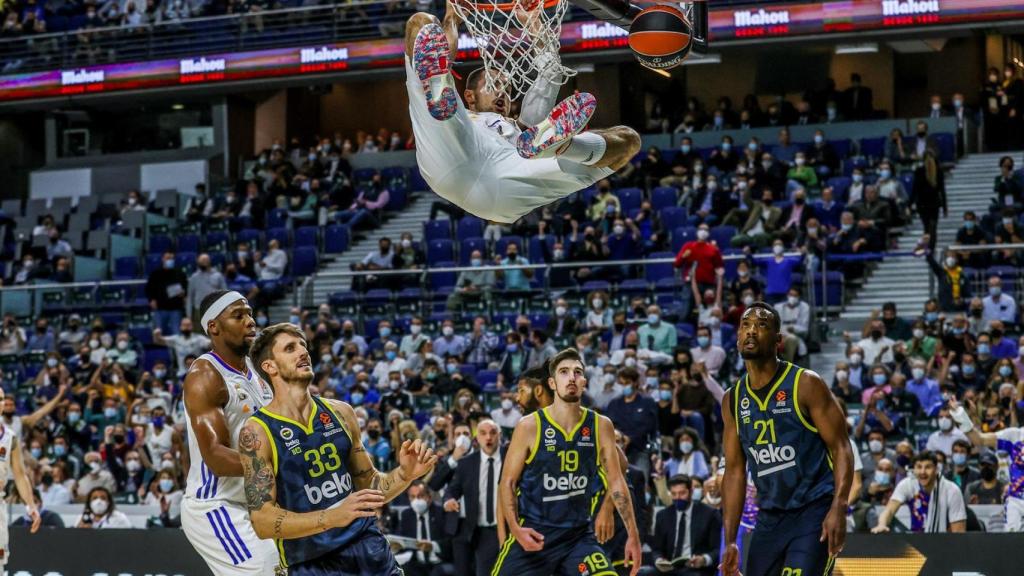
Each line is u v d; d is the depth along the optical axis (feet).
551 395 24.85
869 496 36.70
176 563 30.55
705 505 32.53
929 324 49.14
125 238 75.10
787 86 87.51
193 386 20.35
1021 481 30.12
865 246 56.65
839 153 71.77
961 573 26.66
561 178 16.99
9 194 91.25
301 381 17.48
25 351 60.90
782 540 19.49
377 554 17.78
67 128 91.09
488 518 31.40
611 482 22.36
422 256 65.00
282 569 17.89
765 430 19.57
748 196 62.59
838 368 45.62
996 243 57.11
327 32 79.56
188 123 88.69
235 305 20.75
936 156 57.82
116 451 47.52
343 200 74.69
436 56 15.52
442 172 16.85
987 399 43.14
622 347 50.62
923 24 67.87
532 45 18.10
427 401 48.37
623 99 85.05
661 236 61.46
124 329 63.00
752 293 51.72
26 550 31.63
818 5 69.41
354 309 59.88
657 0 20.56
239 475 20.01
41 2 90.38
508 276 58.54
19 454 30.45
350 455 18.01
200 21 82.12
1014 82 73.67
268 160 83.05
